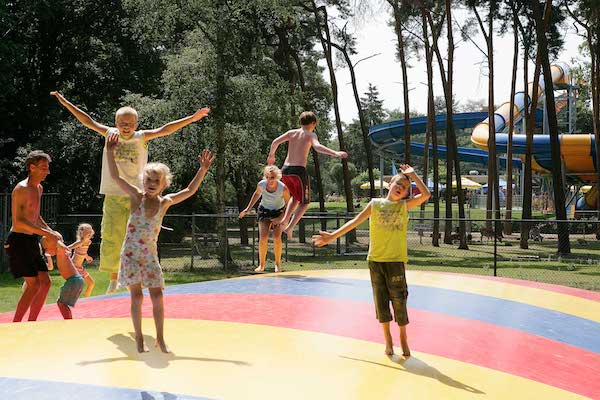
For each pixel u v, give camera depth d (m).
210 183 28.81
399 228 5.27
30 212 6.77
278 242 8.46
